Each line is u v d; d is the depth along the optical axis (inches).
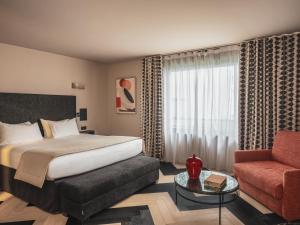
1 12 101.1
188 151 182.2
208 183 91.8
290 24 118.5
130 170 117.1
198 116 177.0
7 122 148.7
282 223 91.9
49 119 174.6
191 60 176.9
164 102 190.1
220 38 142.9
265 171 105.7
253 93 145.3
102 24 116.6
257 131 143.0
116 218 97.0
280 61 134.8
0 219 96.9
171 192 125.2
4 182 124.0
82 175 106.3
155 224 92.3
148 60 193.3
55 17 107.0
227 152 164.1
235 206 107.7
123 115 221.5
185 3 93.3
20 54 160.6
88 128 214.4
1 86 150.5
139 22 114.2
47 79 178.4
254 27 122.8
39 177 98.7
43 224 92.8
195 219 96.2
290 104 133.0
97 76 222.7
